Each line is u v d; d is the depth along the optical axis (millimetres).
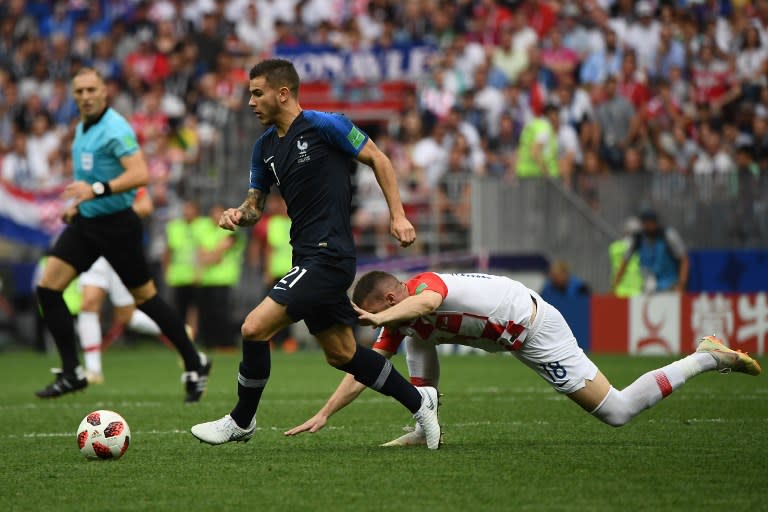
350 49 72875
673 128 66562
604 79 69812
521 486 18828
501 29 73500
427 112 71438
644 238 58469
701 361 23578
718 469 20516
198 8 86875
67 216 33281
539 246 63156
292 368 50969
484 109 70000
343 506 17281
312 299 22172
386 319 21359
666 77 69688
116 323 67312
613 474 19984
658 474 19969
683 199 60906
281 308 22078
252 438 26312
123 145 33188
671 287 58062
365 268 64188
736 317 55688
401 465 21266
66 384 34438
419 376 24562
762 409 31469
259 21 84250
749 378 42406
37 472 21156
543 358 22891
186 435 27016
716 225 60406
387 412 32156
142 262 34375
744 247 59969
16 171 75688
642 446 23766
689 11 71188
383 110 72688
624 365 48438
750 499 17609
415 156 68812
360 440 25734
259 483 19500
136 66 81125
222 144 72500
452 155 67938
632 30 72375
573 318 58531
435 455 22562
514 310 22672
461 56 73688
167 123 76500
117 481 19953
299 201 22703
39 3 89000
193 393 35406
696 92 69062
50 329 34469
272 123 23047
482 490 18484
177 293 65562
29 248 71500
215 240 64750
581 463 21297
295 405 34469
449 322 22719
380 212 68188
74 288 59812
